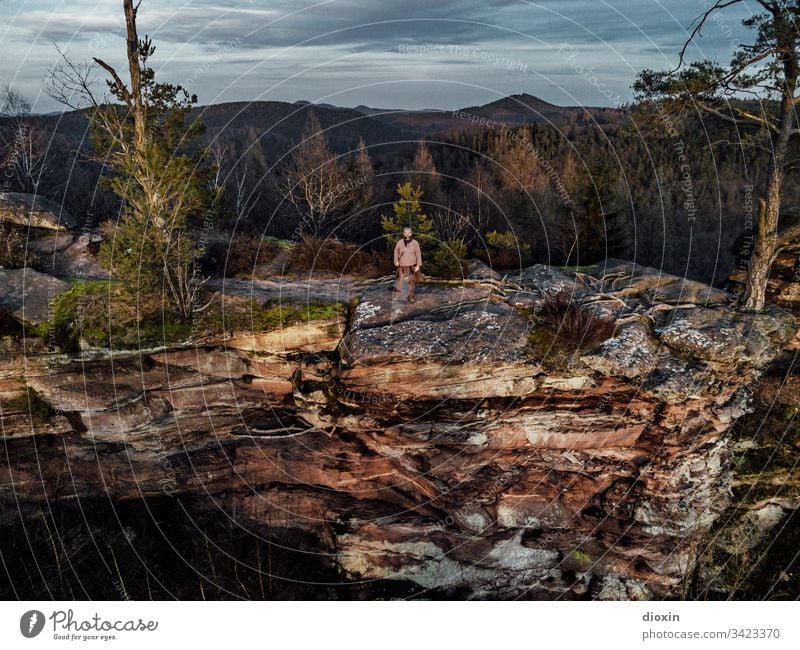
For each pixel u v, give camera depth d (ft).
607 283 47.73
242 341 40.98
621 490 41.42
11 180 74.38
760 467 43.45
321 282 47.98
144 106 41.47
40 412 40.68
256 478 44.73
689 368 38.22
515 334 39.73
